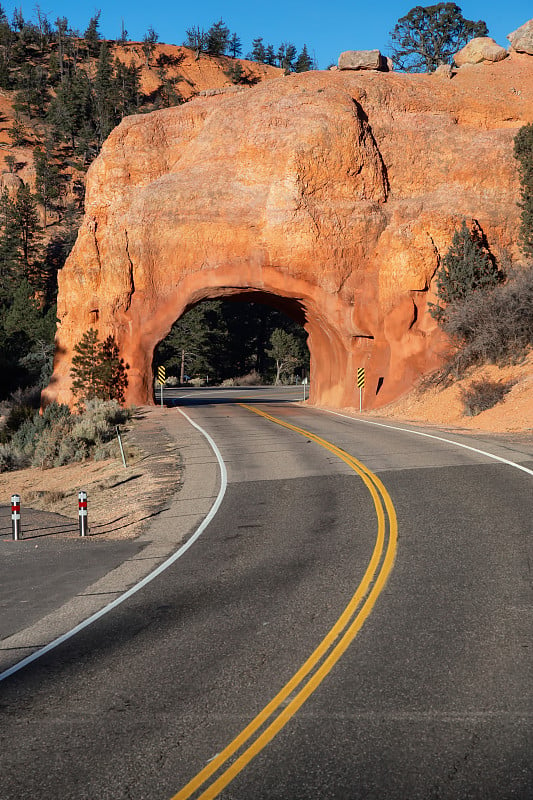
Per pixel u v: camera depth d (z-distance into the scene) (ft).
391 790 16.97
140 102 520.83
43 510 68.18
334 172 148.66
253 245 150.10
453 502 49.26
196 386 295.07
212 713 21.16
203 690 22.76
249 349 344.69
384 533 42.01
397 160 154.30
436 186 153.17
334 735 19.54
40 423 134.10
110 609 31.96
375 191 150.61
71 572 39.78
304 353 339.36
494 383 110.93
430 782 17.22
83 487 76.23
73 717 21.48
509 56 175.11
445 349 133.18
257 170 153.28
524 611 28.43
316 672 23.59
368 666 23.90
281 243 147.84
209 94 173.99
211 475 67.15
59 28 604.08
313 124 148.87
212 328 313.94
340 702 21.42
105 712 21.68
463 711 20.56
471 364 123.03
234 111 161.38
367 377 147.54
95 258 164.25
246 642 26.66
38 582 38.27
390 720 20.21
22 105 490.90
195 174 157.07
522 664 23.56
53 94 528.63
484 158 150.30
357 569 35.22
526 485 53.67
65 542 48.80
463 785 17.06
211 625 28.78
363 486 56.70
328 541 41.06
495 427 95.45
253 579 34.81
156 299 155.63
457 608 29.09
